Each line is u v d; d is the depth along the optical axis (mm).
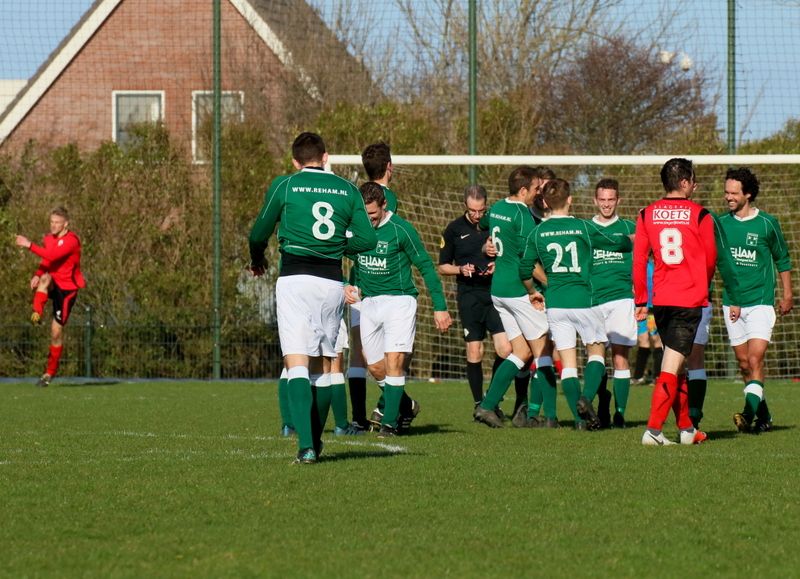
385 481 23484
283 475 24266
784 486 23156
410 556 16875
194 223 66500
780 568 16344
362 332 34281
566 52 110500
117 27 92062
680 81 112312
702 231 30156
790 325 61969
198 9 93250
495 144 72438
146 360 64625
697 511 20469
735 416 34969
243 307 65250
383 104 72062
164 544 17656
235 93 85500
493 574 15852
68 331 64812
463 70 100625
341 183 25438
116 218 66500
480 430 36094
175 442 31875
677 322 30547
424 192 64312
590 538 18188
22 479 23969
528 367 38875
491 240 37219
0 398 50250
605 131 112625
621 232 36500
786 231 62375
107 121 91625
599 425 35219
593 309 35500
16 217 66438
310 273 25125
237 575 15750
